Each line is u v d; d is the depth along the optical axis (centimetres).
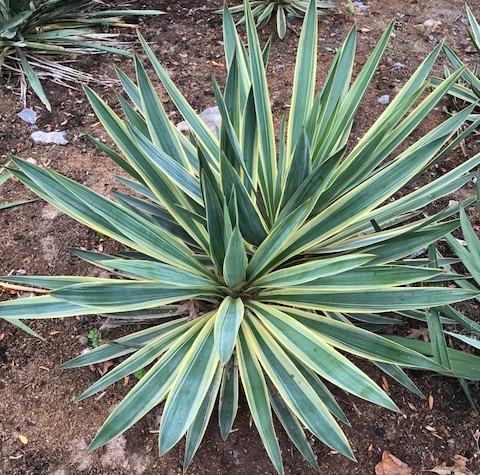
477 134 186
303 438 107
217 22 232
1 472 112
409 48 220
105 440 96
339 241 123
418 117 121
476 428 119
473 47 221
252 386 102
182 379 97
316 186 107
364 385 93
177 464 114
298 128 129
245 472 113
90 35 214
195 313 124
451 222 108
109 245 151
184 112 131
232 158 113
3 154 173
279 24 222
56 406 122
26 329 126
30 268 145
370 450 116
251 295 117
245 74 135
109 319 131
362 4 245
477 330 115
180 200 119
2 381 125
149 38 221
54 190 112
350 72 132
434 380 126
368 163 121
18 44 198
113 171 171
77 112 189
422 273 96
